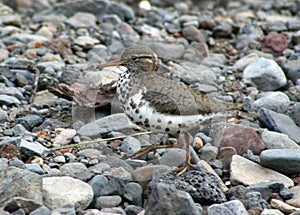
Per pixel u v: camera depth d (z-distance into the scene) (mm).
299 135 13414
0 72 15922
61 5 22453
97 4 22344
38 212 9242
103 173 11055
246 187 10906
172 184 10258
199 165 11492
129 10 22375
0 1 23125
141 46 12461
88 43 18828
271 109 14617
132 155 12117
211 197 10180
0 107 14133
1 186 9992
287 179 11305
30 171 10711
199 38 20031
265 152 11602
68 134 12758
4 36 19469
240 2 26047
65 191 9984
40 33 19922
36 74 15992
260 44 19578
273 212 9922
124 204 10375
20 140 11969
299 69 16891
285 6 25156
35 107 14328
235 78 16984
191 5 25906
